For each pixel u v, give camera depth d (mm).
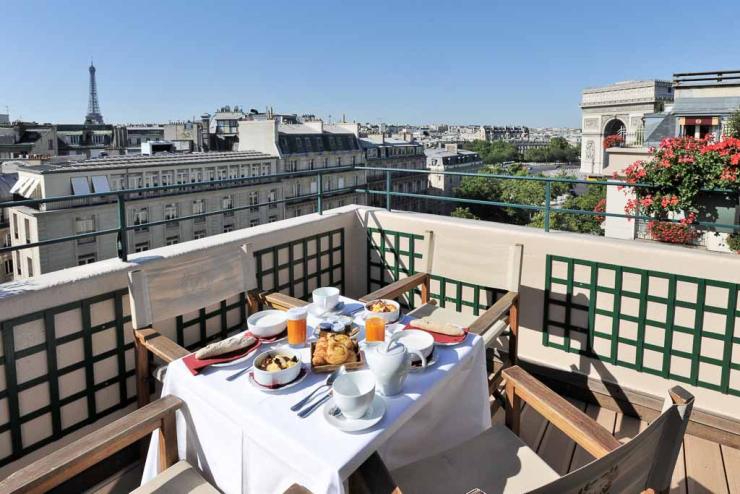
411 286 2598
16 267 35750
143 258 2301
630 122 51500
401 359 1389
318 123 51000
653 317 2471
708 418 2344
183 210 38938
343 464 1138
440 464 1516
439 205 72938
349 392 1327
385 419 1304
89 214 34094
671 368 2457
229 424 1396
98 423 2164
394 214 3312
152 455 1593
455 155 76562
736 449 2287
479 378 1784
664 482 1215
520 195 60438
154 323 2336
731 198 4062
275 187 45344
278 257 2986
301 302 2309
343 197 52000
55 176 32656
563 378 2756
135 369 2195
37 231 32469
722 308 2291
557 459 2205
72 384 2059
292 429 1257
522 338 2885
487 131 163625
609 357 2621
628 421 2541
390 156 62531
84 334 2074
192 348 2541
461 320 2551
